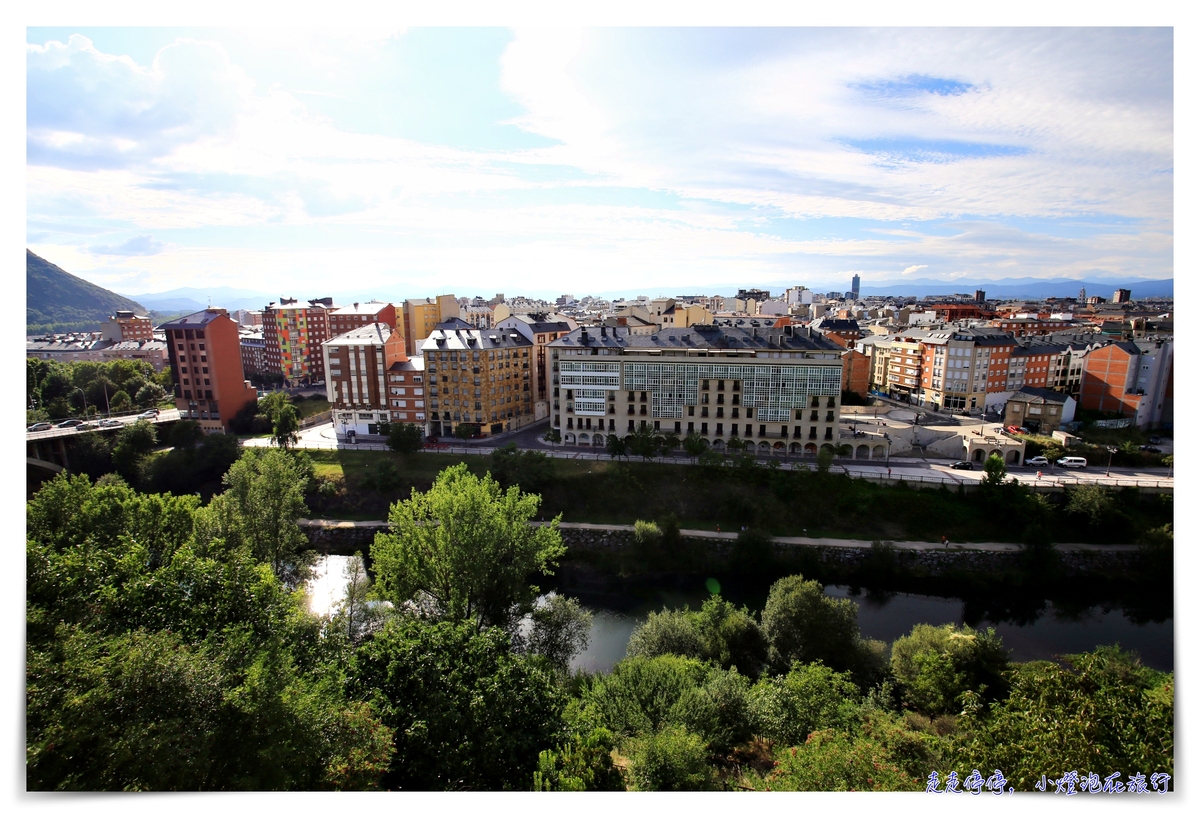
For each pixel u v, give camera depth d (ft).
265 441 441.68
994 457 322.55
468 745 111.96
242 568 151.12
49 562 137.39
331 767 102.42
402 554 196.85
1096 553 294.87
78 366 548.72
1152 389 431.02
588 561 310.04
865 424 419.74
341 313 625.41
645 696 146.41
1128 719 113.09
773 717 146.41
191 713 101.09
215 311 464.65
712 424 395.55
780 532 318.45
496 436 447.83
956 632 189.57
